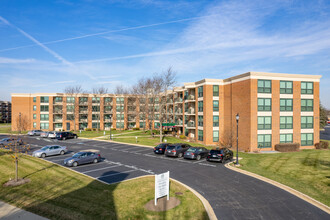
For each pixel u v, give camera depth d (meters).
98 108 62.53
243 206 11.44
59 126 61.12
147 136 46.56
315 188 13.80
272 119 30.00
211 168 19.67
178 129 46.62
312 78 31.78
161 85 43.22
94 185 14.45
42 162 21.17
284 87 30.64
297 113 31.14
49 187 13.84
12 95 59.19
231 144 31.27
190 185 14.91
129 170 18.95
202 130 35.56
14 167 18.52
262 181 15.72
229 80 33.69
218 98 34.88
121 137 44.66
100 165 20.86
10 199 11.92
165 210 10.80
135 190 13.62
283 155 25.83
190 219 9.86
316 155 25.33
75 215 10.09
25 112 59.78
